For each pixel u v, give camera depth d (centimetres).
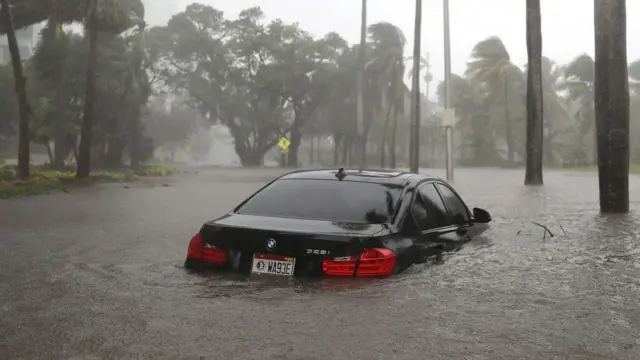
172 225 1017
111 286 545
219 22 6725
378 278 531
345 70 6788
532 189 2125
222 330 423
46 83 4366
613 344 403
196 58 6806
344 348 390
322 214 580
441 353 383
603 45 1212
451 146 2886
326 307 472
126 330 424
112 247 768
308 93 7062
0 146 7531
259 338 408
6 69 5172
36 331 422
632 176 3250
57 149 4262
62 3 2864
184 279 562
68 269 623
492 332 424
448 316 457
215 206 1400
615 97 1212
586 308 485
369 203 591
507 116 6788
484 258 658
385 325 435
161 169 4050
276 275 536
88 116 2634
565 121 7700
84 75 4447
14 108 5294
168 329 426
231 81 6762
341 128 7550
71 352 382
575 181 2777
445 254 645
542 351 389
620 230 932
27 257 694
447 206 706
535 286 549
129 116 4991
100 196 1736
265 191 639
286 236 536
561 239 825
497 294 519
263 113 6906
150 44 5341
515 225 982
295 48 6738
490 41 6831
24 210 1290
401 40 6250
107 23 2667
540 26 2462
